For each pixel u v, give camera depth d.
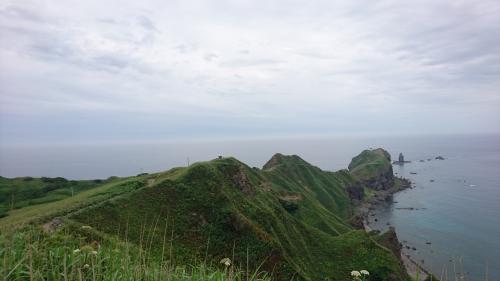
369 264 66.62
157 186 63.66
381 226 136.38
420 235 122.31
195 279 11.70
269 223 66.88
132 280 10.85
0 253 10.65
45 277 10.57
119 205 55.16
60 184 86.81
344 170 191.25
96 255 11.64
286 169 150.25
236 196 71.19
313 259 67.44
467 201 175.75
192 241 54.19
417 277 9.20
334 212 141.25
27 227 15.63
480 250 105.38
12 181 87.44
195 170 70.88
